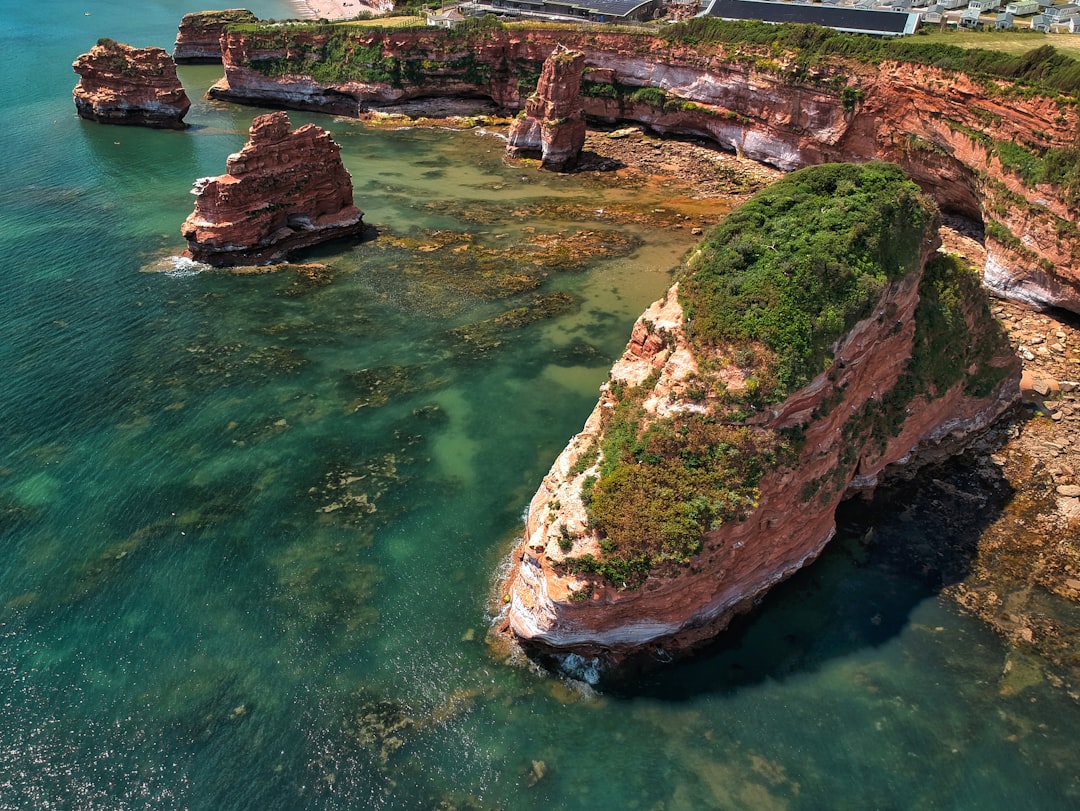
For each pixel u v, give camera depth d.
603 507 27.83
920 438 38.78
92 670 28.94
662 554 26.83
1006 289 52.91
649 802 24.80
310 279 59.47
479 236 67.94
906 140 67.31
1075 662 29.08
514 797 24.97
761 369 29.11
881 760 25.98
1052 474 38.12
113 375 46.31
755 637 30.41
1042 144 52.22
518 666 29.31
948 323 38.09
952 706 27.66
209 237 59.56
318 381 46.66
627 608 27.34
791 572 32.59
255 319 53.41
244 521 36.12
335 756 26.17
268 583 32.91
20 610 31.22
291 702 27.97
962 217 65.56
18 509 36.16
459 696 28.22
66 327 51.12
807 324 30.05
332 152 65.69
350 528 35.91
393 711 27.70
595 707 27.77
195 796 24.94
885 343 34.53
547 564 27.70
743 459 28.42
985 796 24.94
